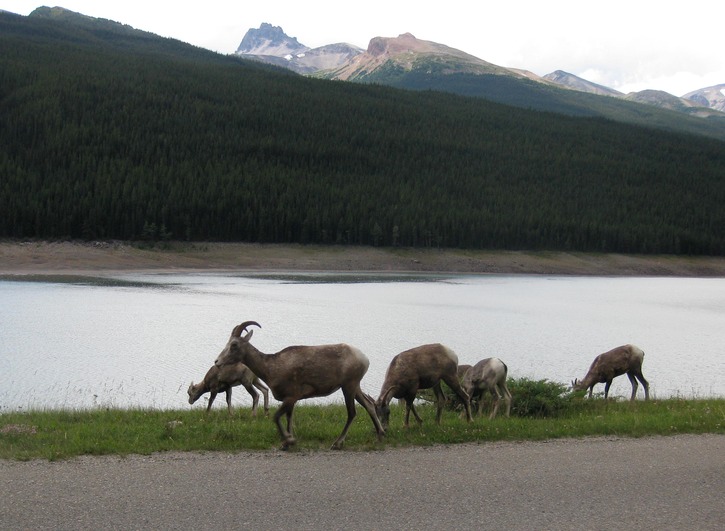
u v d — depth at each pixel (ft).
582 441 37.99
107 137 485.97
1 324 132.46
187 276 291.79
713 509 27.22
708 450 36.19
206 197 408.67
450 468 31.83
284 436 35.63
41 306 164.55
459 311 192.34
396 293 244.63
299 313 169.17
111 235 359.66
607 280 397.80
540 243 473.26
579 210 552.41
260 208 405.80
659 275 469.16
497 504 27.12
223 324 142.82
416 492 28.27
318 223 414.62
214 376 51.75
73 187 387.75
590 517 26.07
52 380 83.87
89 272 293.23
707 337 154.92
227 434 36.86
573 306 224.53
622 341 143.54
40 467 30.42
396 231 424.46
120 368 93.30
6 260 299.99
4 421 42.60
